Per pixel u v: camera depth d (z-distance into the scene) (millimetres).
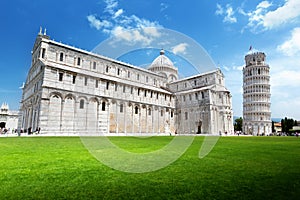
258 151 16812
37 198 5719
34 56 63938
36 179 7594
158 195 6031
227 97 76500
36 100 53375
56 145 19969
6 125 101062
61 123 50219
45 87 48562
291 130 114688
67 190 6434
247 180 7656
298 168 9805
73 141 25656
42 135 44750
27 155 13109
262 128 115312
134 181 7508
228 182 7383
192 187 6812
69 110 52125
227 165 10477
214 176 8227
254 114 118375
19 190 6379
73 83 53969
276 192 6301
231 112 77062
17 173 8422
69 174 8383
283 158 12844
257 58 125938
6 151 15008
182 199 5711
